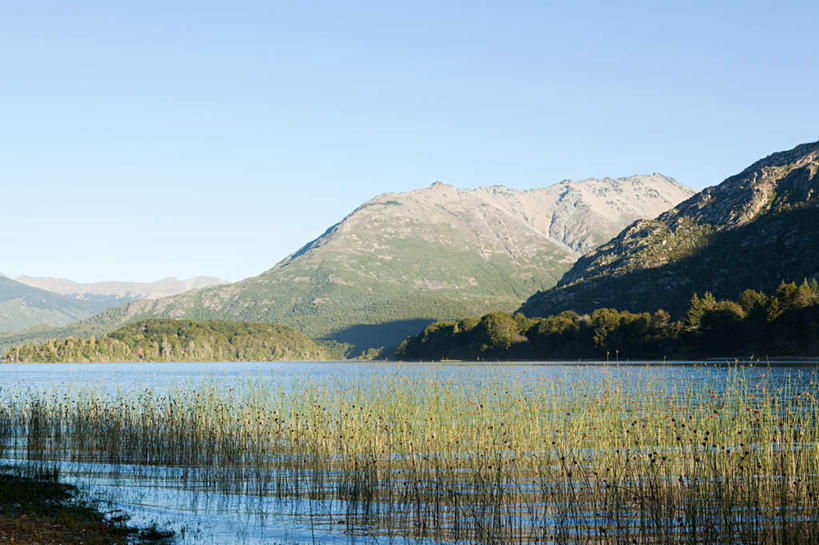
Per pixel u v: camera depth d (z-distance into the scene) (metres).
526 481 25.67
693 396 44.81
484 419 32.38
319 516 22.00
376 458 30.09
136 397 57.44
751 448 26.30
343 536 19.89
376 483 25.56
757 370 85.31
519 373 91.19
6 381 100.19
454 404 37.50
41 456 32.16
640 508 20.69
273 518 21.81
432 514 21.75
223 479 27.33
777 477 22.19
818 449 24.16
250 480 27.09
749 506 19.41
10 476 26.86
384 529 20.48
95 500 23.80
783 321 127.12
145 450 32.78
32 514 20.56
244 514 22.31
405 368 126.75
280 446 33.28
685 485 22.81
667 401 41.97
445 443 30.64
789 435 26.45
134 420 40.22
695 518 18.41
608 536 18.95
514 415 35.88
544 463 28.16
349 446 31.78
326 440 31.92
